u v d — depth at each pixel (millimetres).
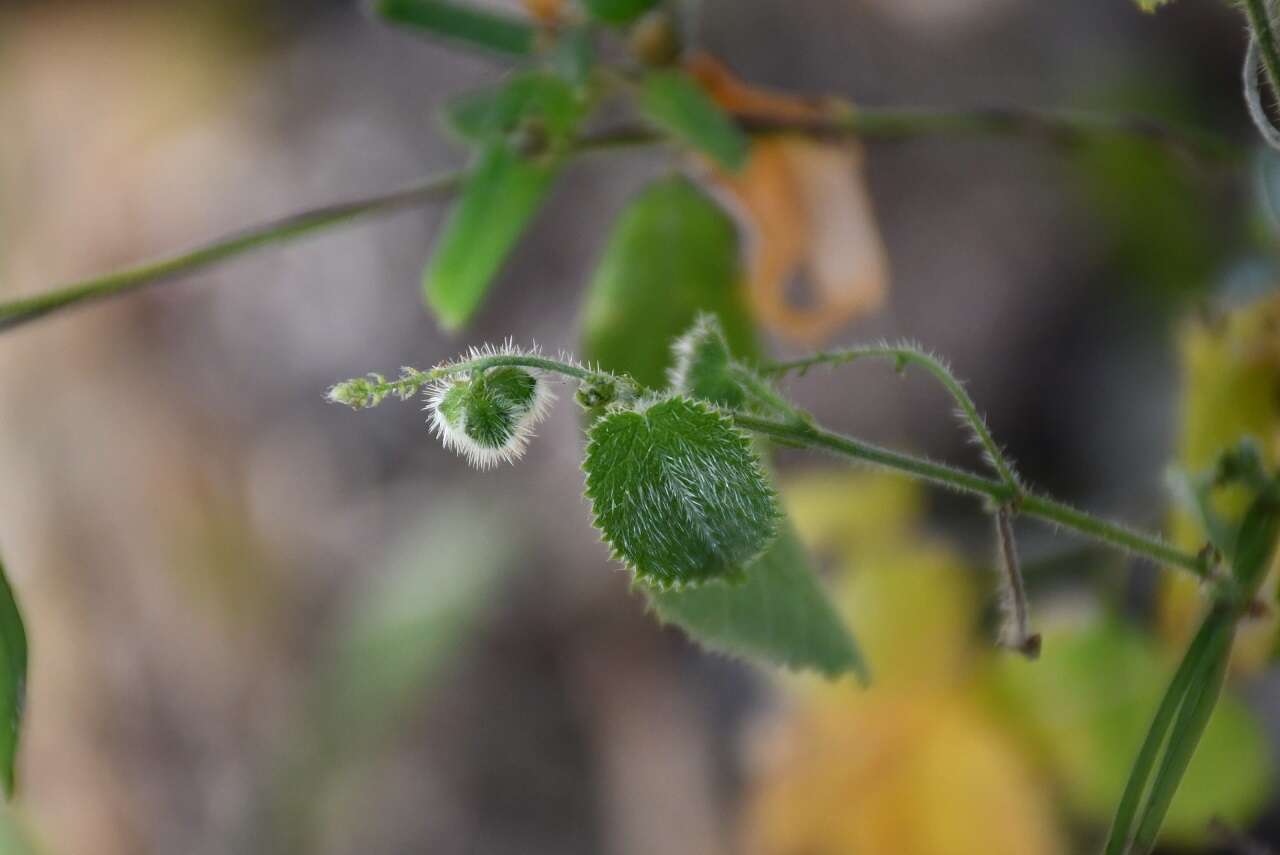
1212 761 474
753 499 393
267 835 788
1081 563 517
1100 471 704
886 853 490
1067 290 730
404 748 789
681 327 469
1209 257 666
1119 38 787
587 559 771
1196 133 523
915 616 492
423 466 814
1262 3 409
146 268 453
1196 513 430
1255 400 459
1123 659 482
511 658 790
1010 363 734
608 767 764
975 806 484
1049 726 483
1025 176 753
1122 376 708
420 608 762
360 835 779
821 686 496
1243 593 419
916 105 783
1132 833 415
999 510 412
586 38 462
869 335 739
